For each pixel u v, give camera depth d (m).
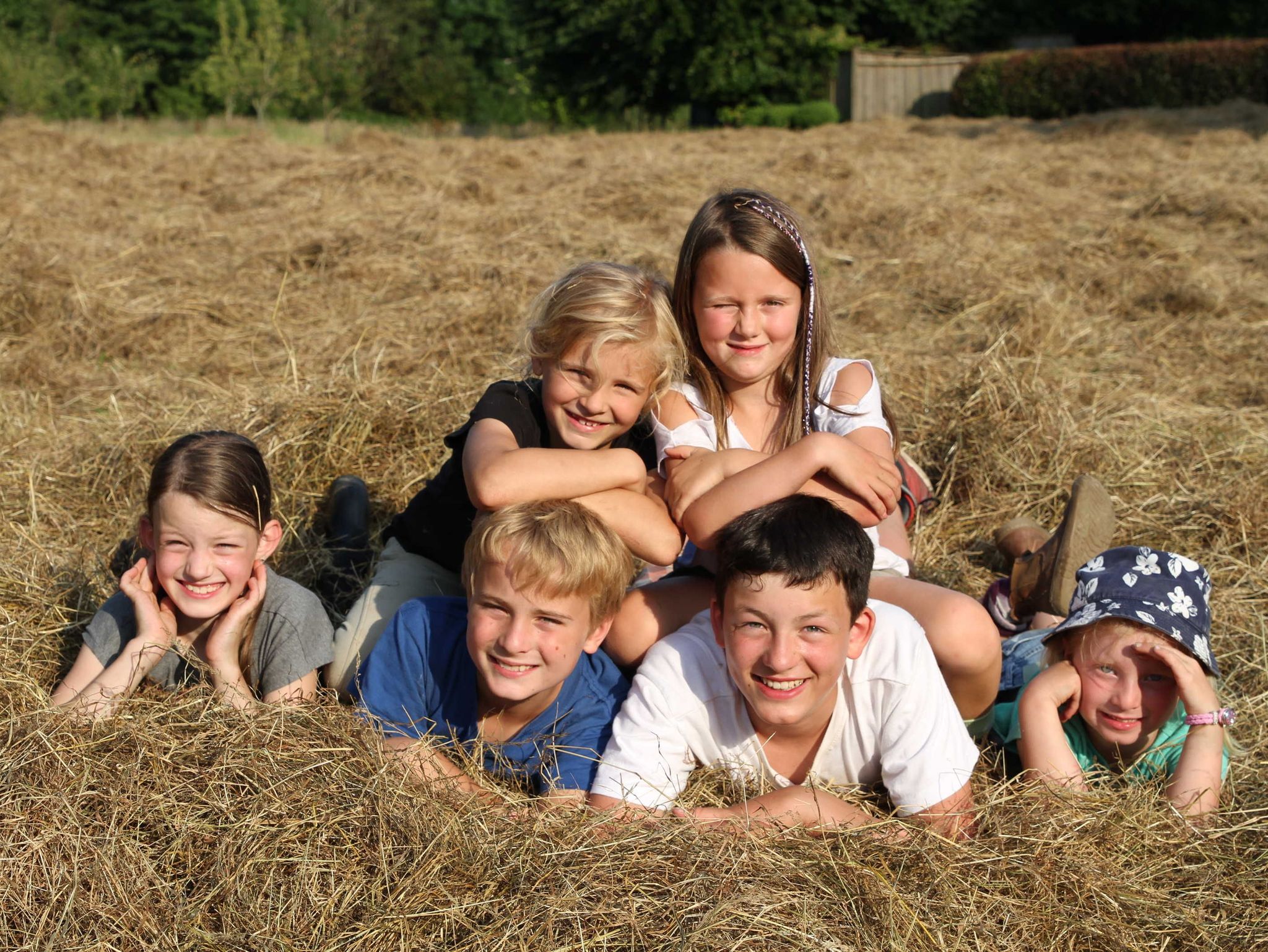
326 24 33.25
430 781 2.32
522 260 6.91
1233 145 13.48
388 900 2.00
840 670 2.32
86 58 28.89
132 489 4.00
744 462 2.71
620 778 2.38
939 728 2.38
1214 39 30.41
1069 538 3.09
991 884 2.15
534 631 2.31
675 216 8.65
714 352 2.86
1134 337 6.09
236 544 2.56
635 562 3.37
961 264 7.20
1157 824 2.37
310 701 2.54
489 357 5.29
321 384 4.62
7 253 6.63
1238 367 5.62
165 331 5.93
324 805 2.18
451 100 35.34
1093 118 18.95
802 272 2.83
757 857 2.13
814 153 11.74
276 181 10.01
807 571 2.19
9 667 2.82
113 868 2.04
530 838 2.16
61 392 5.03
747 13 26.47
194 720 2.38
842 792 2.51
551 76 28.91
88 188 10.23
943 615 2.56
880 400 3.05
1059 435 4.41
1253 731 2.80
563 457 2.56
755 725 2.48
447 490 3.06
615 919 1.97
